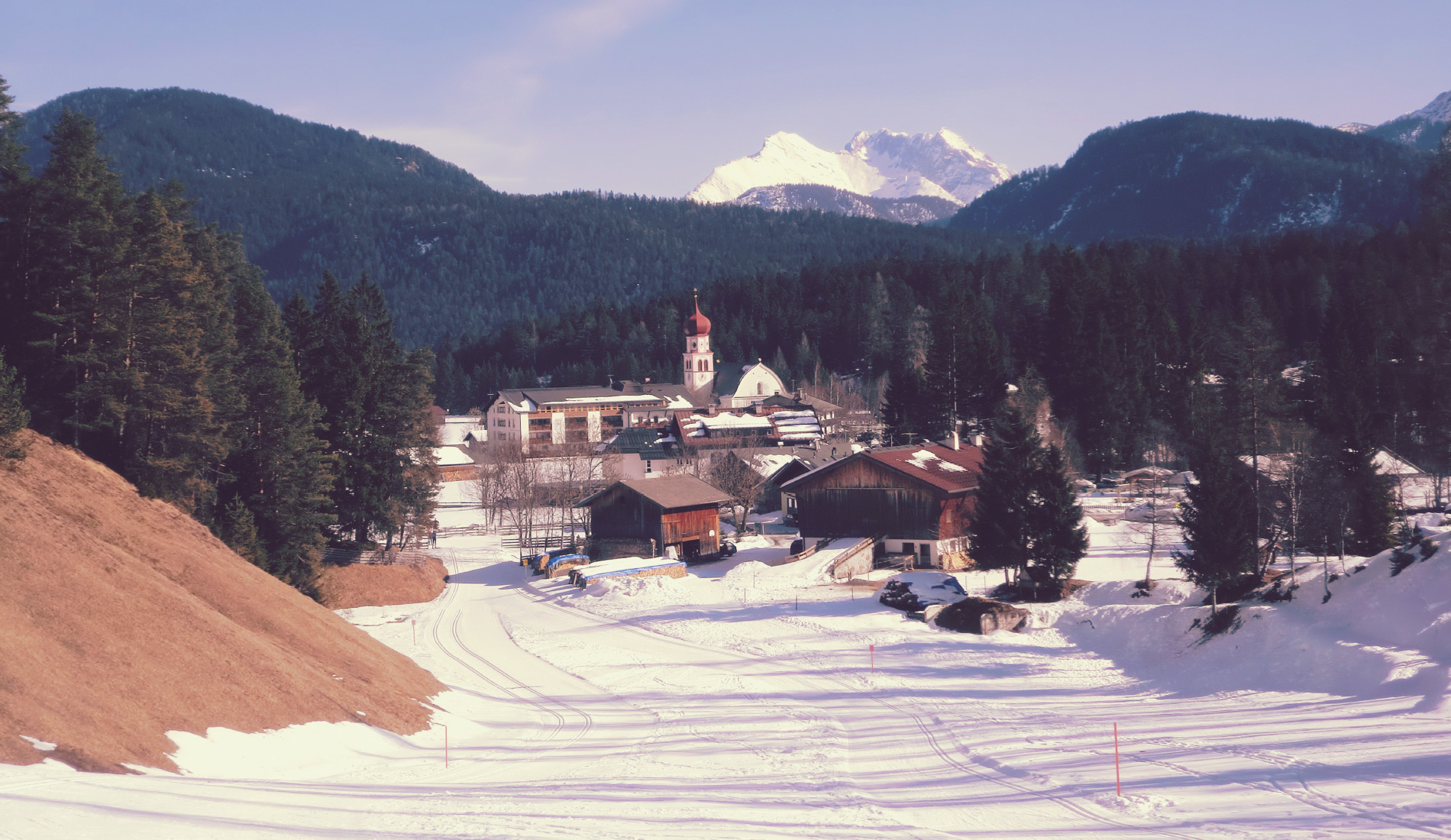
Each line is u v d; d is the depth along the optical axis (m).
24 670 26.91
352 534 77.56
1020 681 44.69
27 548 32.34
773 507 106.75
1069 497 60.09
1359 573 46.56
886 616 57.50
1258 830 22.62
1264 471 57.97
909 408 124.56
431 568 76.12
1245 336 62.78
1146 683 43.75
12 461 38.88
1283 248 182.88
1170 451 112.75
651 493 80.88
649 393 190.50
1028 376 114.25
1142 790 26.58
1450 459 65.62
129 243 49.19
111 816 20.98
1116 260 190.00
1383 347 106.69
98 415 46.84
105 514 40.72
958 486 74.19
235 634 35.44
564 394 183.00
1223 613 48.00
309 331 76.06
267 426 60.09
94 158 51.03
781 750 33.69
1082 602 58.19
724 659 50.28
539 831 22.91
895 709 39.84
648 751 34.09
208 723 29.91
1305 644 42.06
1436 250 66.31
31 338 46.56
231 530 53.12
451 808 25.16
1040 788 27.53
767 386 191.62
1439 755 26.75
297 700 33.81
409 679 42.06
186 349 51.09
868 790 28.11
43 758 24.12
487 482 105.88
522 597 69.94
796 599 63.34
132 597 33.44
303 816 23.19
